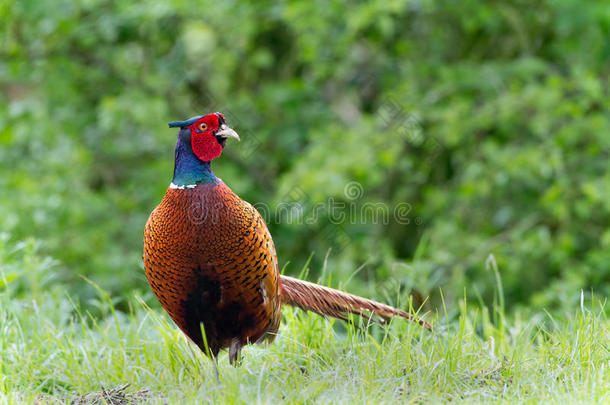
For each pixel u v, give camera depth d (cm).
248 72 1454
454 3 1293
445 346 591
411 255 1345
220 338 598
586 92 1189
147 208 1384
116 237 1352
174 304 580
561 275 1238
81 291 1212
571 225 1259
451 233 1243
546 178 1266
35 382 584
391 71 1384
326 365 586
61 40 1313
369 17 1231
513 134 1295
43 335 654
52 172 1343
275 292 587
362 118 1226
